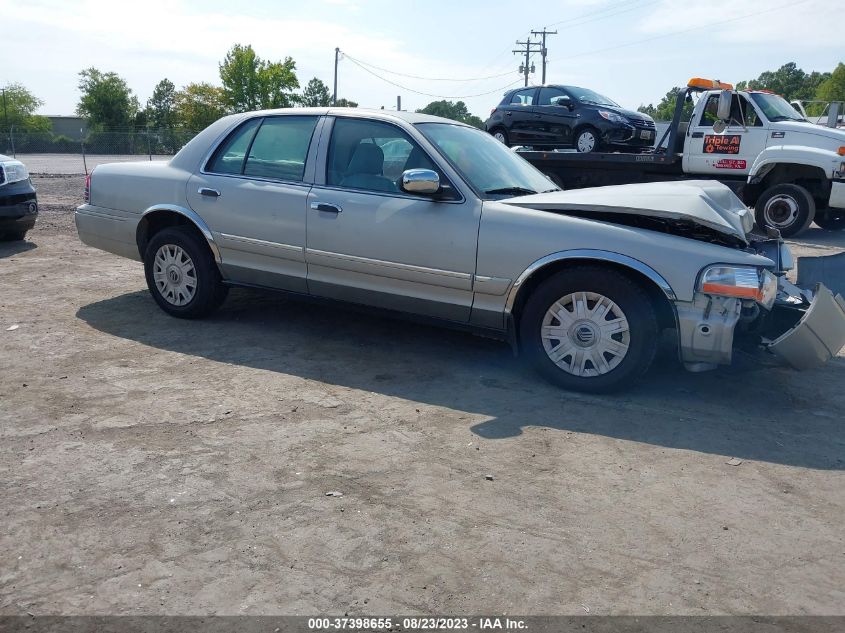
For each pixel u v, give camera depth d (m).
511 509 3.38
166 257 6.28
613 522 3.29
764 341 4.73
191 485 3.52
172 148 43.84
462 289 5.01
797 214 12.35
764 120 12.53
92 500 3.37
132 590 2.75
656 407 4.64
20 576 2.82
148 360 5.32
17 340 5.71
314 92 91.56
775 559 3.04
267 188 5.71
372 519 3.26
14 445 3.90
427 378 5.07
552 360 4.86
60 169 32.00
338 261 5.43
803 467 3.89
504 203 4.95
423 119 5.57
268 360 5.38
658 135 17.97
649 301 4.57
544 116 16.44
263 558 2.96
